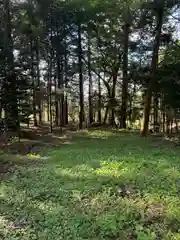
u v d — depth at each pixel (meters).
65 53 22.39
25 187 7.39
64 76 24.20
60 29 21.17
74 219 5.37
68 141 16.05
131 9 17.73
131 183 7.33
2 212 5.83
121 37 23.02
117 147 12.91
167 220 5.20
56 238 4.74
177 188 6.80
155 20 16.33
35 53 22.09
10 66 14.92
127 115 24.36
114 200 6.24
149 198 6.22
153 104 20.80
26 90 16.14
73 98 28.73
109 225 5.05
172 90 15.78
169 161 9.59
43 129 23.00
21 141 15.55
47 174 8.50
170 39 17.09
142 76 17.98
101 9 19.91
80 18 20.55
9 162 10.52
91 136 17.92
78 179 7.85
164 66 16.48
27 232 4.97
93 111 30.12
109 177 7.85
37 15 19.11
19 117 15.87
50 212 5.75
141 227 4.96
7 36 16.09
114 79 25.23
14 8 18.61
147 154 10.94
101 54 24.14
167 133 19.91
